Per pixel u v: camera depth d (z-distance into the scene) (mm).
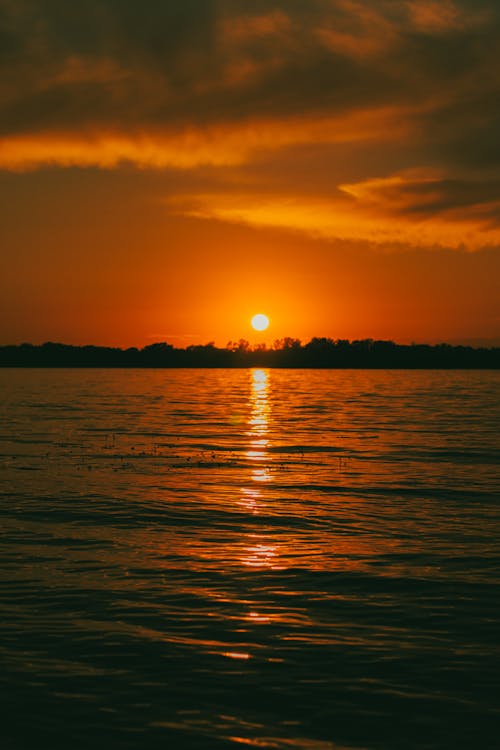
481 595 13586
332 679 10047
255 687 9797
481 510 21453
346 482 26453
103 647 11055
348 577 14672
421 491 24641
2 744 8375
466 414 62812
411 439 41656
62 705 9273
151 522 19625
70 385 129000
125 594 13500
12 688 9711
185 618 12289
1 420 53344
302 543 17484
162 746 8367
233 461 31766
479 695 9609
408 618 12375
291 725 8836
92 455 33375
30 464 30391
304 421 54344
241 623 12094
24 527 18906
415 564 15656
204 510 21219
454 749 8320
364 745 8406
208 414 61000
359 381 161750
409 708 9250
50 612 12523
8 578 14414
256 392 105375
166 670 10289
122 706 9266
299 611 12680
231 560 15914
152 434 43250
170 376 197375
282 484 25906
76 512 20781
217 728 8758
